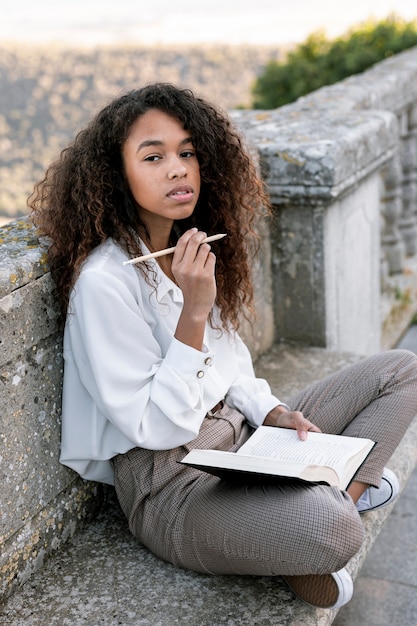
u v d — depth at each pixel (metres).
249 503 1.89
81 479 2.23
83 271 1.90
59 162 2.02
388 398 2.22
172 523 1.99
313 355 3.40
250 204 2.32
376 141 3.39
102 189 1.94
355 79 4.53
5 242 2.02
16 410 1.93
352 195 3.51
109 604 1.97
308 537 1.79
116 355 1.91
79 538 2.23
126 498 2.09
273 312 3.49
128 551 2.17
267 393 2.33
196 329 1.90
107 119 1.96
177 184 1.95
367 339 4.02
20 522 2.00
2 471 1.91
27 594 2.01
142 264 1.98
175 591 2.01
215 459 1.88
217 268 2.28
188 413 1.94
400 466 2.61
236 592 2.00
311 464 1.86
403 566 2.88
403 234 5.32
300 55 7.04
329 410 2.29
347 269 3.60
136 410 1.91
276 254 3.38
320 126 3.36
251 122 3.51
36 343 1.96
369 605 2.69
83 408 2.04
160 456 2.02
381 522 2.32
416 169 5.21
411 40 6.50
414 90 4.80
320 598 1.92
